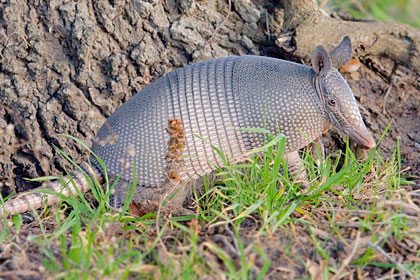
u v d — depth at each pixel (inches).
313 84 303.6
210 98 303.0
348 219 247.6
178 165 279.9
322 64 297.9
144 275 203.2
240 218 249.6
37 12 342.6
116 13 351.3
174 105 301.0
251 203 260.4
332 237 236.2
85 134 354.9
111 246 217.9
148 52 358.6
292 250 225.9
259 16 380.2
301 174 308.8
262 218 248.4
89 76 352.2
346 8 480.1
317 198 263.1
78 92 352.5
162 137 296.7
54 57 347.9
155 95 305.1
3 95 343.0
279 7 383.2
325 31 374.9
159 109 300.4
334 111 300.8
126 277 204.7
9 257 220.1
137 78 361.1
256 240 226.1
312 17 377.7
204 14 368.5
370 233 238.5
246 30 380.5
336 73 303.4
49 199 297.4
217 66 312.3
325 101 301.7
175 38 362.0
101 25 350.0
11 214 289.4
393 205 254.4
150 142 297.4
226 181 288.8
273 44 383.2
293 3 380.5
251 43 382.3
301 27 374.6
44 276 204.1
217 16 372.5
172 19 364.2
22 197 294.4
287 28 381.7
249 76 306.3
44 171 354.0
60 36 346.6
